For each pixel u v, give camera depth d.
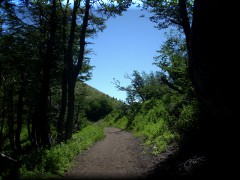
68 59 21.06
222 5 8.00
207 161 9.64
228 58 7.79
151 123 29.12
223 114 8.66
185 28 14.09
